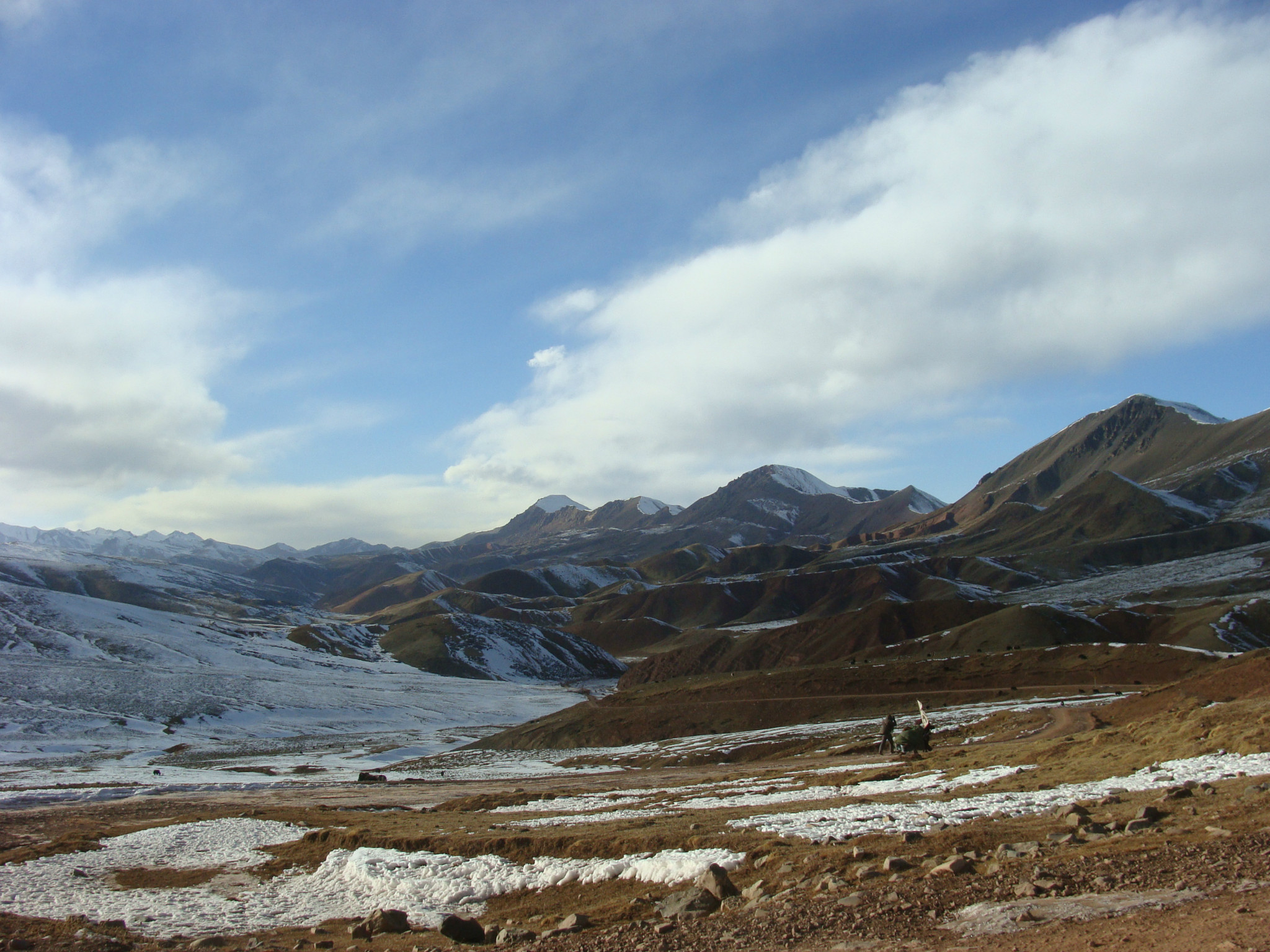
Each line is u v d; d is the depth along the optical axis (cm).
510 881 2164
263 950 1827
